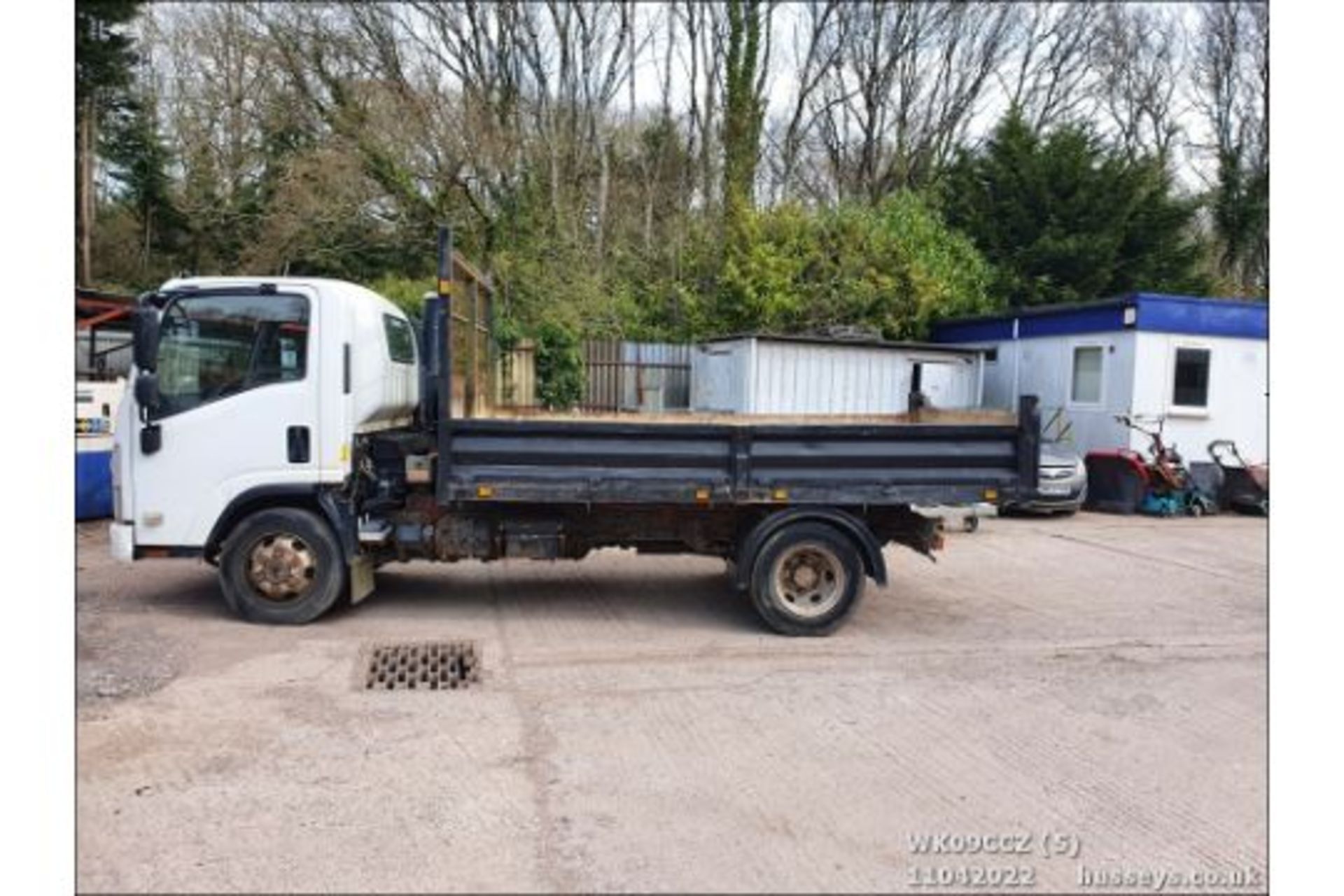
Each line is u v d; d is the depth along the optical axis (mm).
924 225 19984
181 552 6484
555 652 6188
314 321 6406
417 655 5988
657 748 4578
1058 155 21469
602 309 19438
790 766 4391
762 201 24594
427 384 6910
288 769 4242
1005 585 8688
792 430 6453
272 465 6418
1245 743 4742
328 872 3369
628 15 23875
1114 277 21562
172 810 3820
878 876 3422
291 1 20609
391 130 19453
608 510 6891
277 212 19453
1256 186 26203
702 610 7406
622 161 23953
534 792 4055
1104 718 5121
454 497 6273
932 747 4660
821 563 6703
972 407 15086
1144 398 14195
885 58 28734
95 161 22141
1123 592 8438
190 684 5359
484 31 22922
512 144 21359
